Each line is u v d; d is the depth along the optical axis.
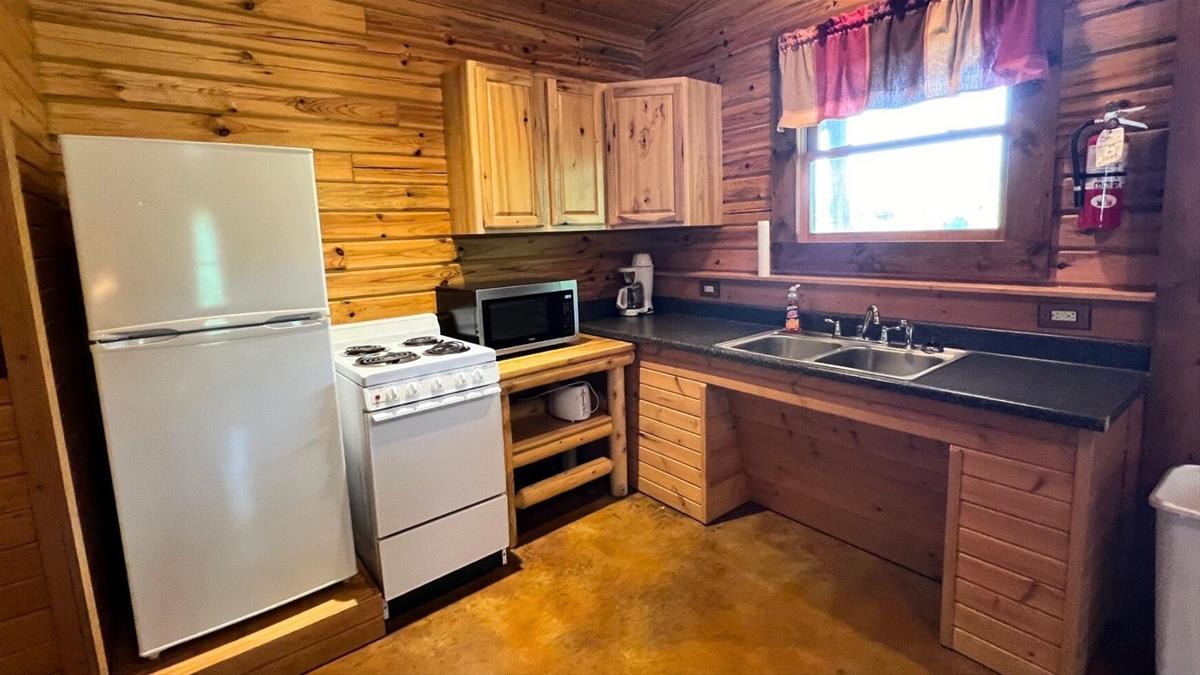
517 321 2.81
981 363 2.16
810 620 2.16
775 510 2.95
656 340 2.86
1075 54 2.01
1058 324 2.13
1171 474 1.75
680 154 3.08
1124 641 1.99
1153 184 1.91
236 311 1.88
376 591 2.17
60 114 2.02
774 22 2.91
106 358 1.68
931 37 2.30
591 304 3.54
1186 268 1.81
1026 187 2.17
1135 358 1.96
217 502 1.90
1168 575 1.62
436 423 2.26
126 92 2.12
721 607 2.25
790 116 2.82
